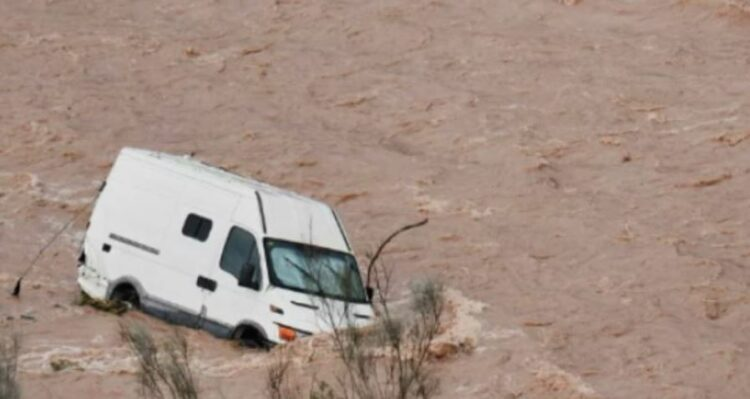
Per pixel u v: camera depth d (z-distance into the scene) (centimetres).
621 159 11450
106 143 11388
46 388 6944
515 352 7588
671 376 7538
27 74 12612
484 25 13762
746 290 9094
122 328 7475
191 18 13938
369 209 10600
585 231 10188
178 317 8069
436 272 9444
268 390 6812
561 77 12762
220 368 7281
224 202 8169
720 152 11562
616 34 13650
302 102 12362
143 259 8231
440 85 12612
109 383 7019
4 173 10781
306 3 14100
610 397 7150
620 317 8538
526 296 8950
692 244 9994
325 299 7500
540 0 14212
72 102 12106
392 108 12262
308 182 10950
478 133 11794
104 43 13275
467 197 10731
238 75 12850
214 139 11631
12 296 8506
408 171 11138
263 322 7788
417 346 7244
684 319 8594
